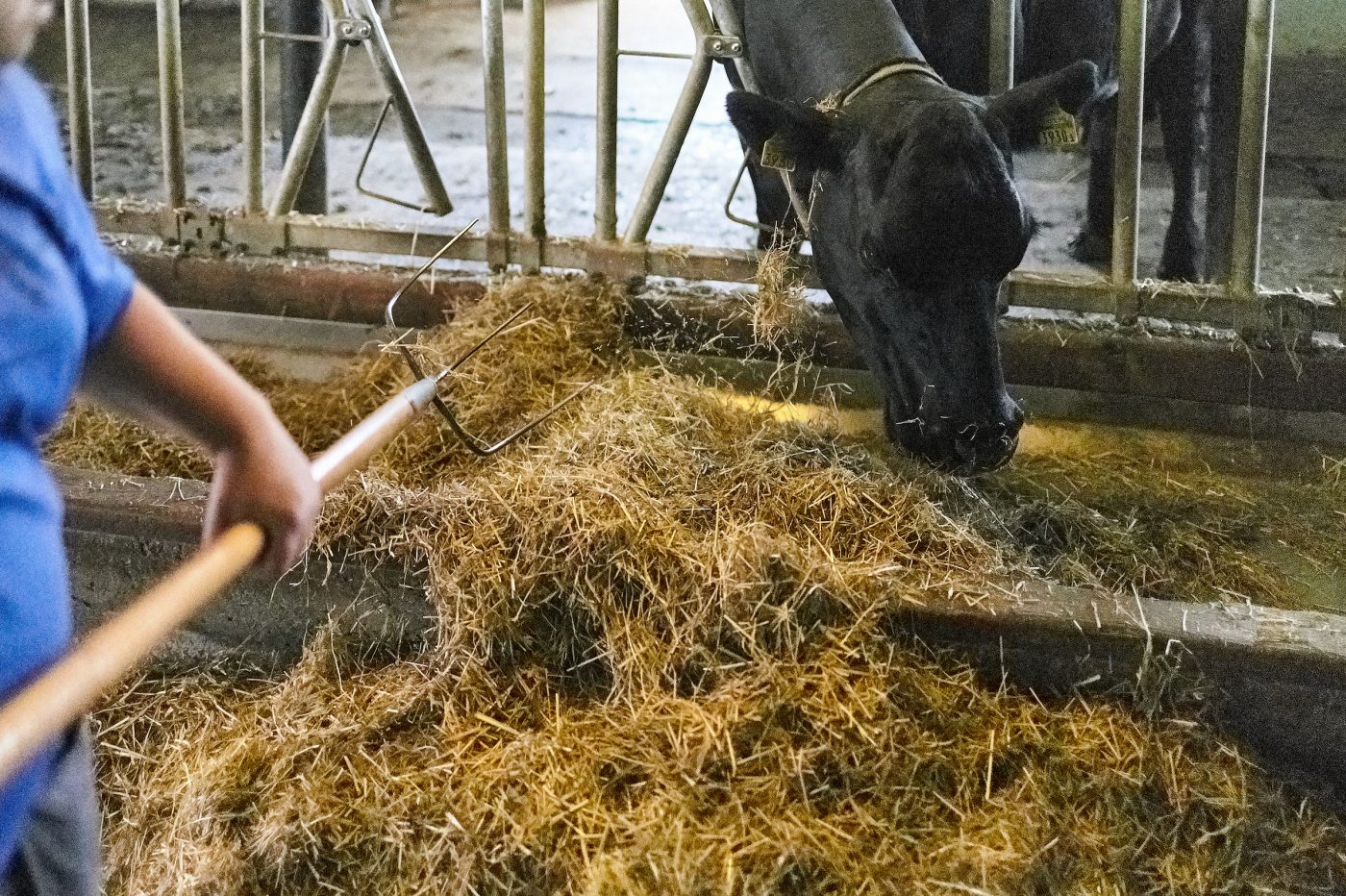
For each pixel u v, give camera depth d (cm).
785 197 348
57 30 773
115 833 219
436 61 766
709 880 183
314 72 428
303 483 129
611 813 195
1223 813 203
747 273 344
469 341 317
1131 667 214
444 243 361
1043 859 192
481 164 564
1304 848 204
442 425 291
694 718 202
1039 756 206
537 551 226
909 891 186
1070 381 330
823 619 213
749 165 361
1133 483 297
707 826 191
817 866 186
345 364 352
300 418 313
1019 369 332
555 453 263
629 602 223
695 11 326
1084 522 264
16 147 100
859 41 282
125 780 228
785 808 194
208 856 201
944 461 256
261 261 373
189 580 113
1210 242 372
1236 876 201
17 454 107
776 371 321
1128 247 325
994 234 234
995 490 284
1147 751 208
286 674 244
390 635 244
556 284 348
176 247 383
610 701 217
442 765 206
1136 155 319
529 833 192
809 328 337
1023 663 218
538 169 354
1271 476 306
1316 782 214
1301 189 514
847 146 259
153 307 121
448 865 193
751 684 205
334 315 370
